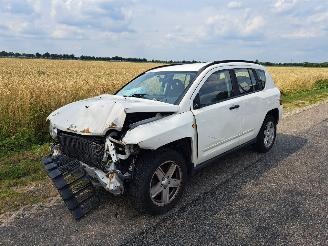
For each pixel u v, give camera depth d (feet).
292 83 65.82
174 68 17.30
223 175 17.17
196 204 13.93
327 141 24.00
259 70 20.40
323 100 48.60
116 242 11.27
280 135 25.75
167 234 11.70
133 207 13.58
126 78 57.72
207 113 14.96
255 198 14.48
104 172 12.37
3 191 15.16
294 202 14.10
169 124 13.10
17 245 11.14
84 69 137.80
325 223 12.38
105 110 12.67
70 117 13.74
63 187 13.14
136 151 12.08
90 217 12.90
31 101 27.94
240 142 17.98
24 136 23.50
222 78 16.89
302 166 18.58
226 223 12.39
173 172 13.38
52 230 12.03
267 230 11.90
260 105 19.29
